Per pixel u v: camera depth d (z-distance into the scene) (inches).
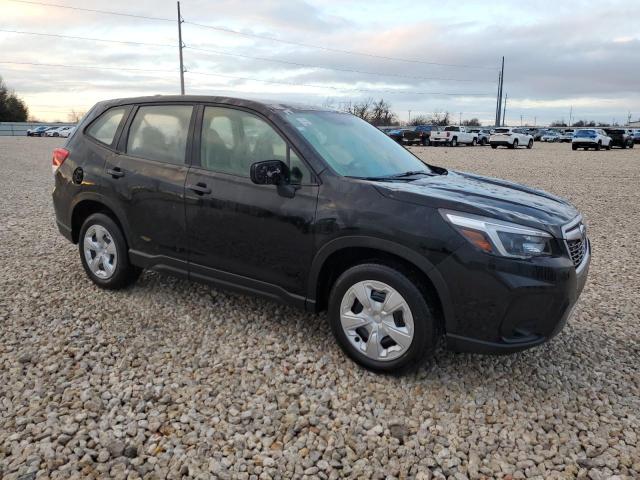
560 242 123.9
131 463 102.3
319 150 143.9
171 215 163.5
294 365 139.9
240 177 151.2
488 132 1931.6
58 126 2519.7
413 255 124.0
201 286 195.6
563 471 103.3
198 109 164.4
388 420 117.8
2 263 223.1
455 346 125.8
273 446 108.3
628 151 1443.2
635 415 122.3
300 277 142.4
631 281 217.8
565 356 150.3
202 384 130.3
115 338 153.5
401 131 1802.4
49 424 112.6
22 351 144.2
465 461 105.9
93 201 183.9
